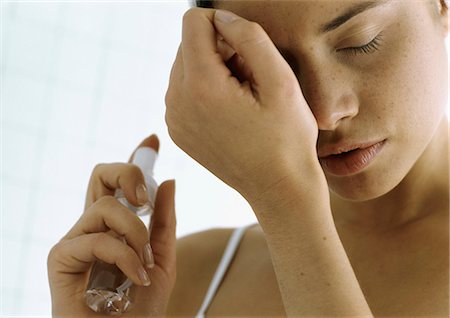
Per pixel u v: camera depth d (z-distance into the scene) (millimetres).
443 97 772
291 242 668
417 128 737
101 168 906
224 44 686
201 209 2039
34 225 2104
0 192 2096
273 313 919
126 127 2109
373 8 671
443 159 879
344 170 729
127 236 815
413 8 713
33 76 2127
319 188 667
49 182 2119
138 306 867
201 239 1131
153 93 2121
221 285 1032
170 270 900
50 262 869
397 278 841
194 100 654
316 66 678
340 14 658
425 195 887
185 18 673
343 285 651
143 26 2133
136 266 785
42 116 2123
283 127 646
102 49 2131
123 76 2127
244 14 686
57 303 866
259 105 643
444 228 854
